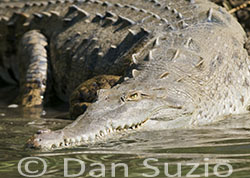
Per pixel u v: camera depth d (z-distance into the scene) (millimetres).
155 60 22969
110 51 27516
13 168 15188
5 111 28109
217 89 23188
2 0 39938
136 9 29875
